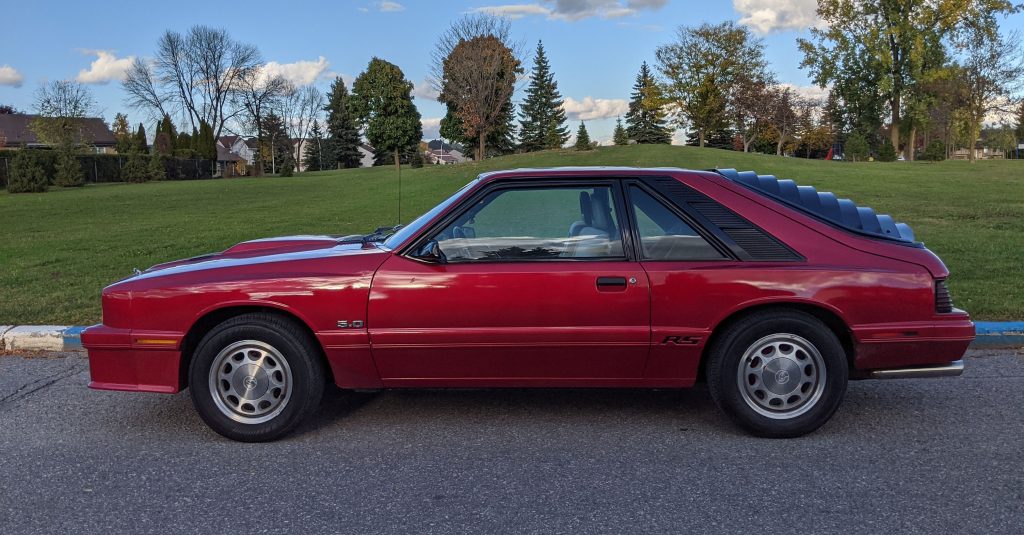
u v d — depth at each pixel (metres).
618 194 4.25
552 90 83.88
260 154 78.31
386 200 24.70
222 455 4.08
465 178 31.53
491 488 3.58
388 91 19.50
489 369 4.20
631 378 4.21
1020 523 3.15
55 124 63.53
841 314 4.05
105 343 4.24
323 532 3.14
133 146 51.22
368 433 4.40
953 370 4.12
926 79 46.91
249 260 4.39
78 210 23.66
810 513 3.27
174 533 3.15
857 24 50.56
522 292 4.07
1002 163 37.44
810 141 72.81
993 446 4.06
